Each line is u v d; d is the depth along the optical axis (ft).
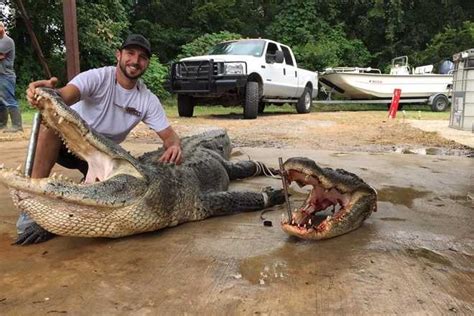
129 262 8.29
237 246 9.16
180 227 10.50
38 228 9.35
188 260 8.39
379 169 17.60
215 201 11.37
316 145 25.49
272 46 46.96
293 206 12.44
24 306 6.64
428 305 6.69
